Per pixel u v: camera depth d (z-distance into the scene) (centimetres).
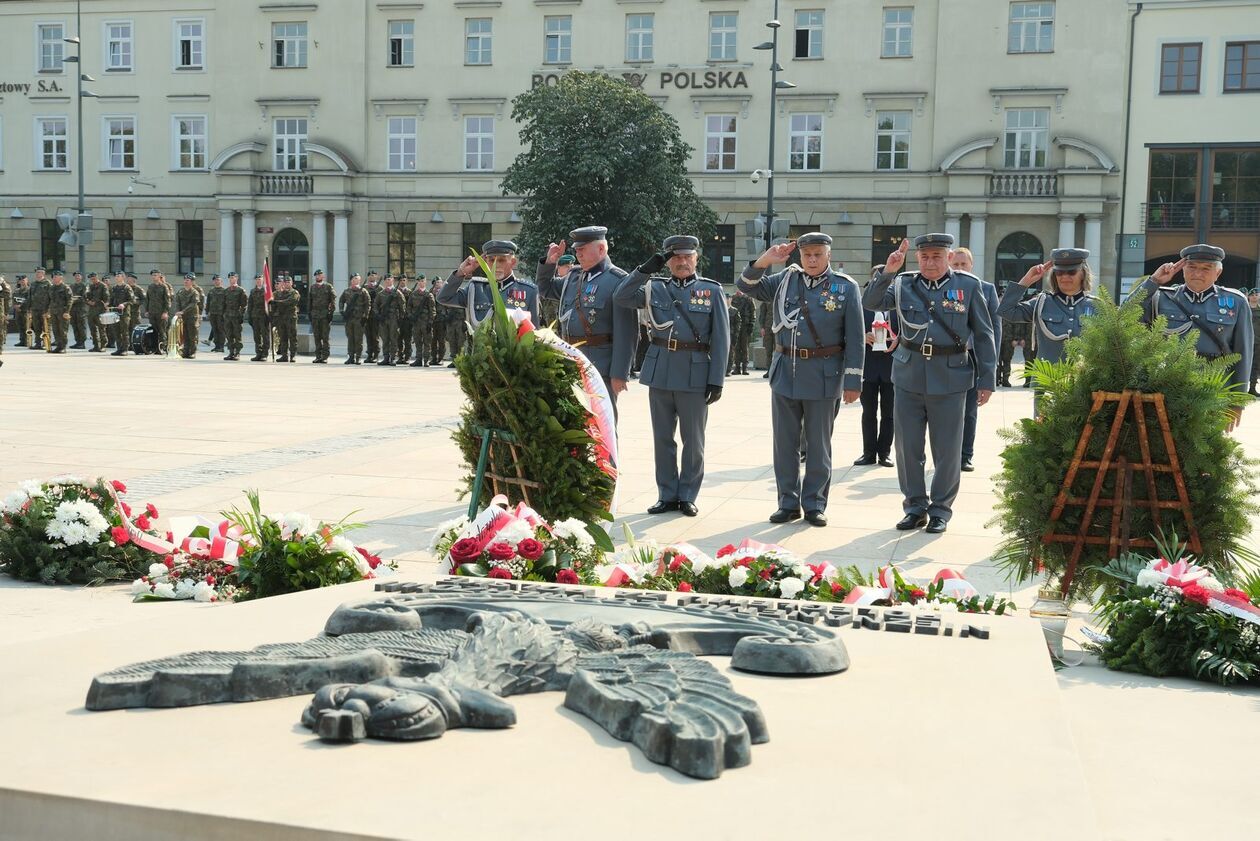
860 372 846
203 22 4556
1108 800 288
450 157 4419
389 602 355
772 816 216
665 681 273
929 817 218
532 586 414
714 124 4253
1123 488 520
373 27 4428
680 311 870
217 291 2850
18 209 4703
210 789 221
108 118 4644
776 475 862
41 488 622
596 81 3662
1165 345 526
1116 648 438
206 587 530
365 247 4488
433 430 1326
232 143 4525
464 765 237
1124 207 3953
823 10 4131
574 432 569
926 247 816
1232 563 519
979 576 675
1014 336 2356
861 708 284
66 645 328
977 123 4038
